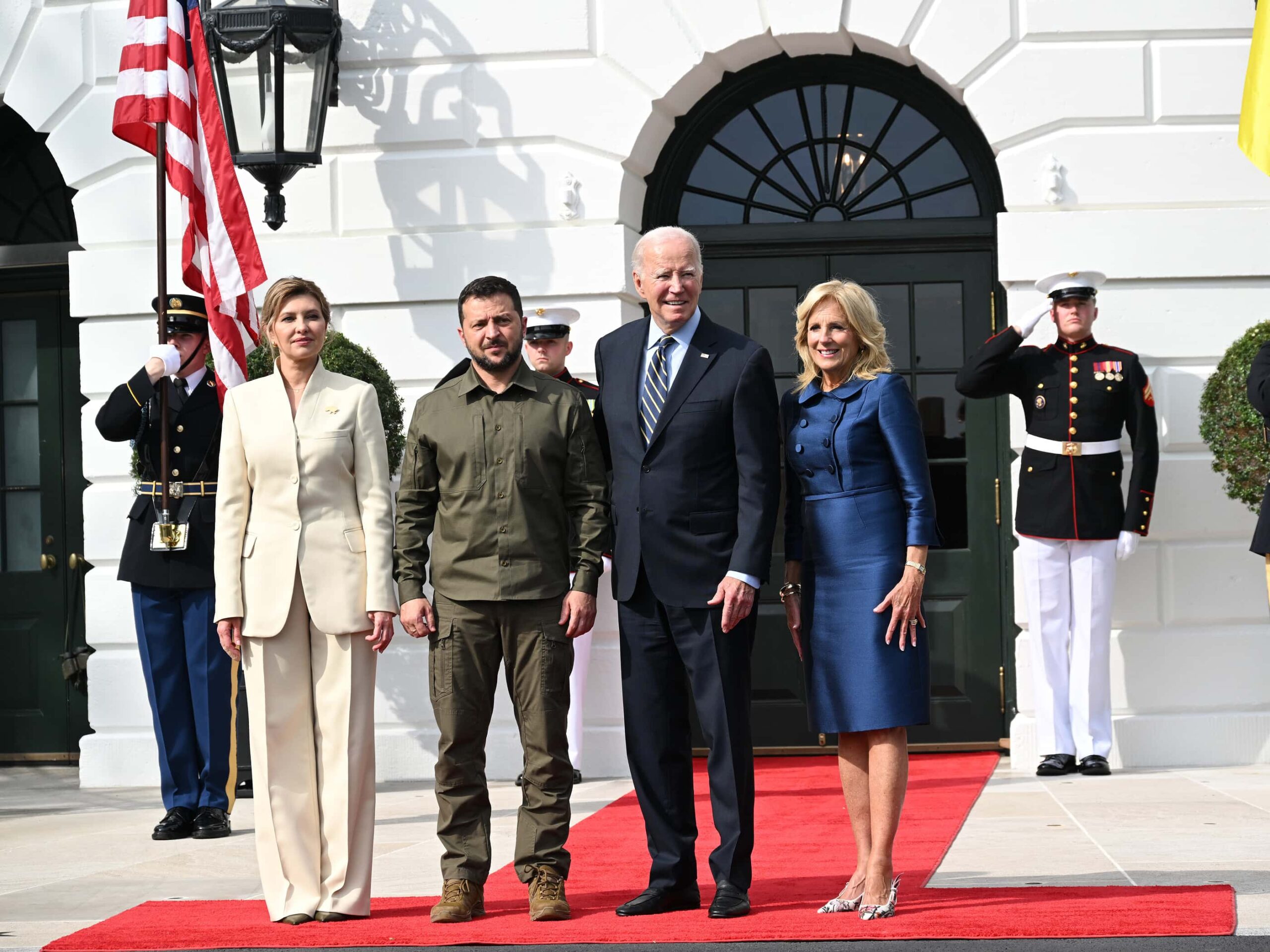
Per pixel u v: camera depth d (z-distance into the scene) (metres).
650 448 6.64
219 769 9.30
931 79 11.54
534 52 11.50
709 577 6.59
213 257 10.66
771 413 6.72
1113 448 10.62
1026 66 11.12
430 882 7.54
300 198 11.70
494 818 9.45
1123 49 11.09
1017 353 10.94
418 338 11.59
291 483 6.91
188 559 9.34
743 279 11.85
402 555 6.90
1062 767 10.49
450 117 11.56
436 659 6.75
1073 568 10.67
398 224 11.62
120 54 12.00
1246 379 9.83
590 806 9.77
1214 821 8.45
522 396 6.87
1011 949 5.64
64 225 13.10
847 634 6.55
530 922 6.42
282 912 6.58
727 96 11.80
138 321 11.91
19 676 12.89
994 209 11.62
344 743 6.77
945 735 11.55
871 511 6.64
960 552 11.57
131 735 11.70
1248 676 10.93
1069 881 6.89
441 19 11.58
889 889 6.31
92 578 11.79
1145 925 5.85
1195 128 11.09
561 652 6.78
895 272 11.73
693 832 6.70
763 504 6.58
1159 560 10.98
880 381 6.70
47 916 6.92
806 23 11.24
